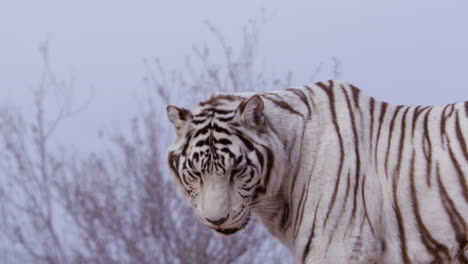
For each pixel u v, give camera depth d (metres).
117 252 28.72
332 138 12.89
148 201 28.67
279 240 13.55
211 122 12.70
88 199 29.20
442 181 12.55
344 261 12.47
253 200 12.78
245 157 12.40
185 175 12.75
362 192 12.60
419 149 12.82
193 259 27.27
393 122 13.16
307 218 12.76
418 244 12.61
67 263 29.58
